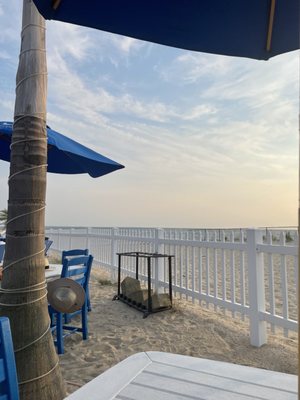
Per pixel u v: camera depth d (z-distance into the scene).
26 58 2.15
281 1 1.89
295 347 3.27
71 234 10.45
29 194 2.06
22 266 2.01
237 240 3.99
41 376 1.97
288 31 1.98
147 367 1.43
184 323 4.09
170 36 1.99
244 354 3.14
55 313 3.29
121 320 4.26
